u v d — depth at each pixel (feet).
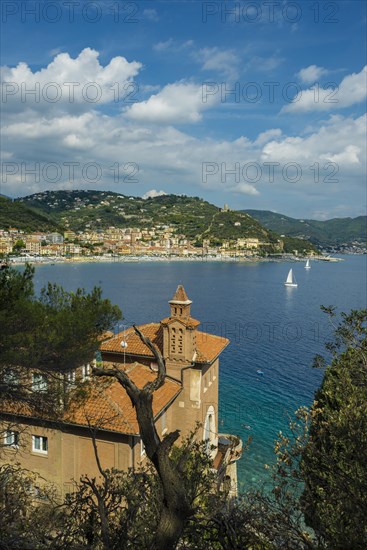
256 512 43.01
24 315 57.47
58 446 86.63
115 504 41.55
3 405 65.77
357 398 51.29
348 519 39.99
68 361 62.03
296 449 50.03
